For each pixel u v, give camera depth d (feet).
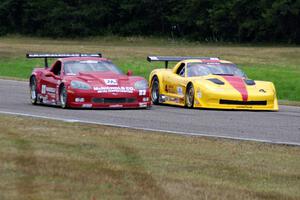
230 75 186.60
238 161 88.74
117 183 73.26
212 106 175.11
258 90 176.76
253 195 69.56
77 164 83.46
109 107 167.63
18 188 70.59
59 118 142.00
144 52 497.87
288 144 107.55
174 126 131.95
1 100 197.36
